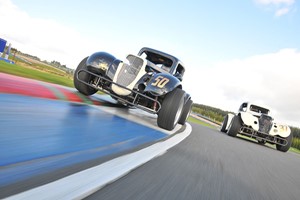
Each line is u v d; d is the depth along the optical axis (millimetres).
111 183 1220
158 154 2098
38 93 3125
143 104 4242
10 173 1062
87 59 4238
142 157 1853
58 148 1519
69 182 1095
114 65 4035
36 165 1206
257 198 1636
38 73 5328
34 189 959
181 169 1833
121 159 1656
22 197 875
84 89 4457
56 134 1779
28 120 1919
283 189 2076
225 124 9781
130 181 1314
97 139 1990
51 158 1341
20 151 1317
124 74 3949
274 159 4184
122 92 3895
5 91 2658
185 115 6102
